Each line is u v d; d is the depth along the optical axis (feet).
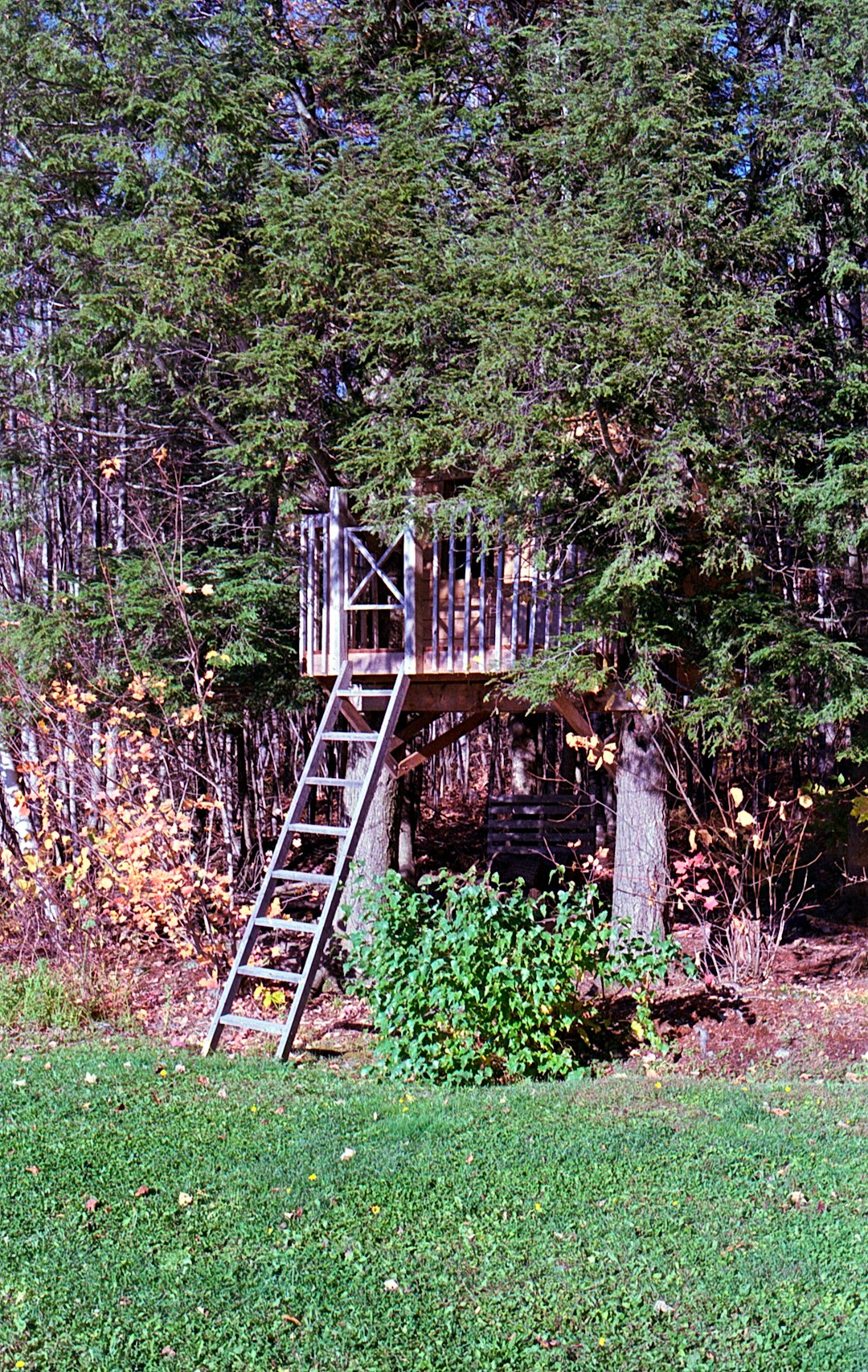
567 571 31.73
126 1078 24.48
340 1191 18.02
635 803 33.24
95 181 34.58
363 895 26.91
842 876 42.01
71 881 31.63
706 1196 17.89
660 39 26.37
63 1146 19.98
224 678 36.35
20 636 34.32
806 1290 14.96
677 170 26.53
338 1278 15.24
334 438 34.24
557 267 25.08
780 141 28.04
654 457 25.36
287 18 39.09
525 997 24.91
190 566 35.22
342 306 32.37
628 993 31.48
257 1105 22.52
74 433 39.63
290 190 32.50
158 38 32.40
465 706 33.32
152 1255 15.88
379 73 34.27
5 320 37.24
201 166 32.86
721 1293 14.84
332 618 32.60
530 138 31.12
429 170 31.55
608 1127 21.21
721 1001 30.53
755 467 26.21
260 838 44.04
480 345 28.37
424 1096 23.54
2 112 33.83
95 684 33.68
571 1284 15.06
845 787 35.55
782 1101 23.21
